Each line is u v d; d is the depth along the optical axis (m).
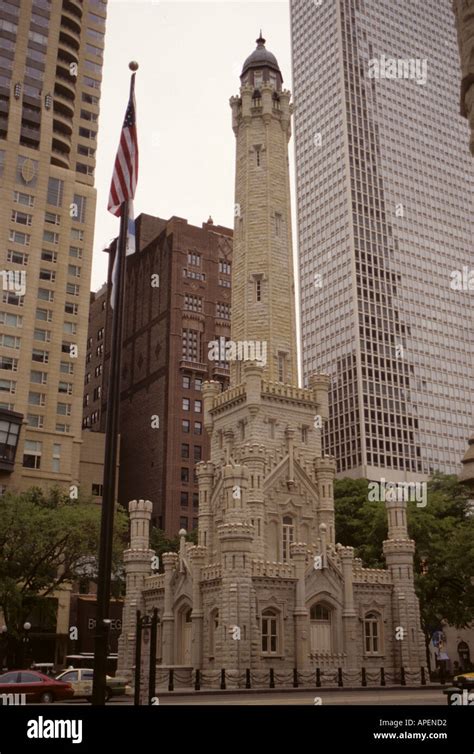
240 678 54.34
